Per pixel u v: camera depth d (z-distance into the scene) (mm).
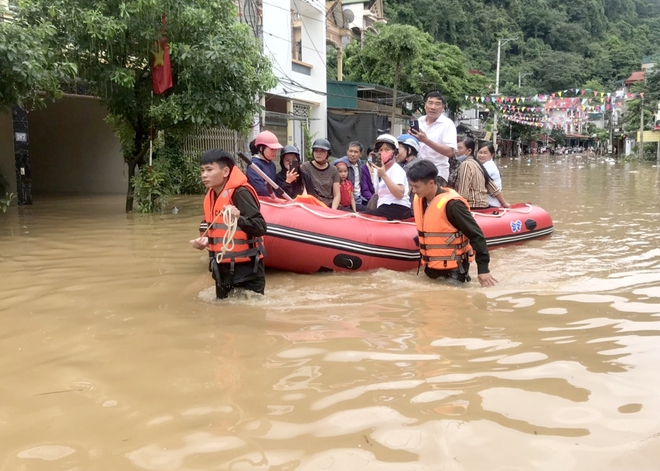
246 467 1994
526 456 2039
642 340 3225
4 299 4250
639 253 5977
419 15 50812
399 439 2166
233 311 3908
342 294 4383
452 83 28969
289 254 5035
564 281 4711
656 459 2008
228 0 9250
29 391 2652
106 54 8969
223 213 3924
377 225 5402
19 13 8344
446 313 3812
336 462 2014
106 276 4984
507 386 2617
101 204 11125
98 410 2451
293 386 2654
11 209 10203
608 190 14594
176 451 2107
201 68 8992
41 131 14586
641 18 99625
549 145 75938
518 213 6766
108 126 13898
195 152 13875
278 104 17203
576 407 2406
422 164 4625
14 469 2004
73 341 3326
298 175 6293
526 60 67312
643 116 37594
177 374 2820
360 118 21703
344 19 27875
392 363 2920
